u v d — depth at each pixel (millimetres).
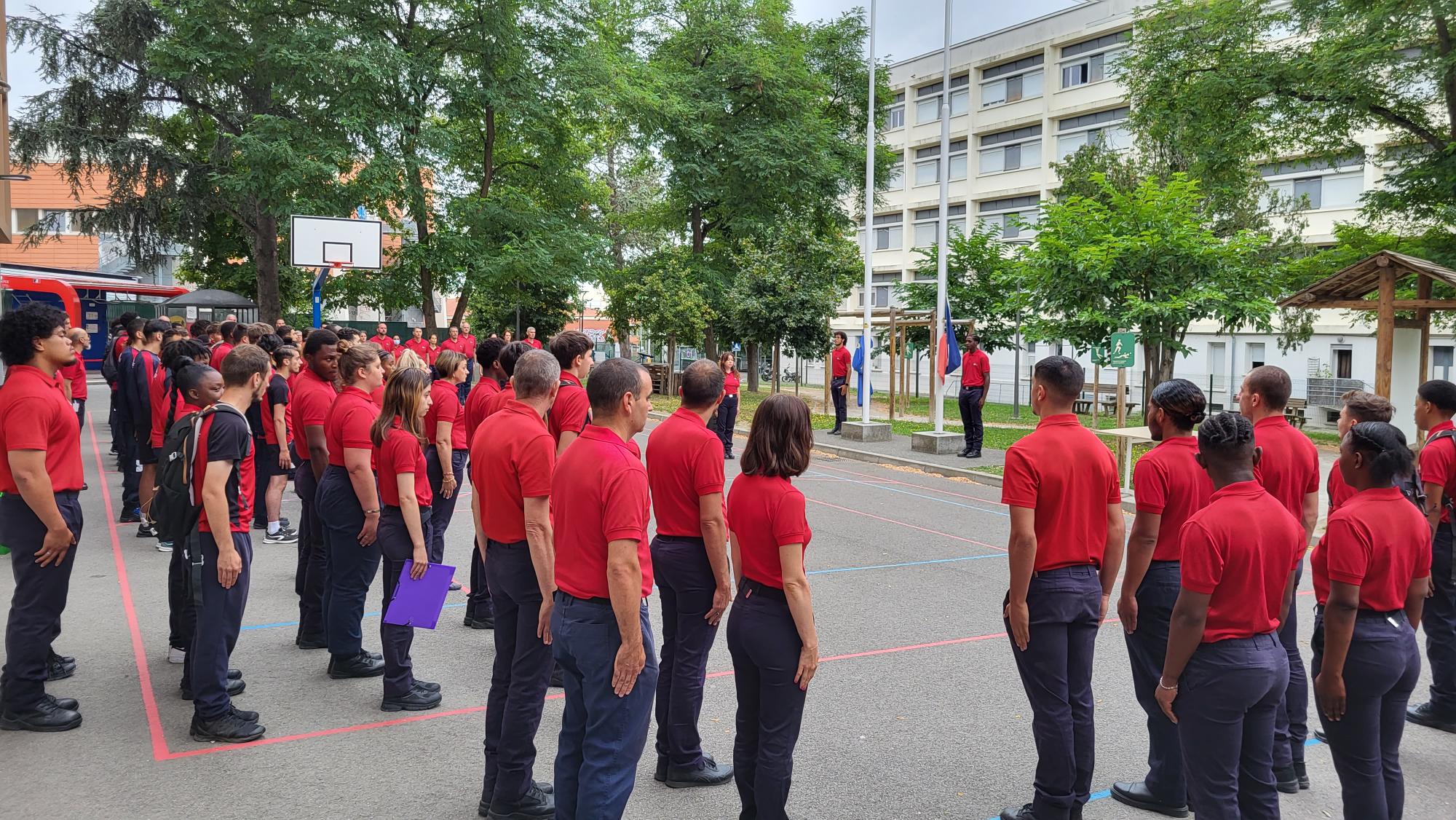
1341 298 13367
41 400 4652
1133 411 29500
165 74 25562
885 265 49656
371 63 24000
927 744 4844
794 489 3609
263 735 4805
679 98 30438
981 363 16172
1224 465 3375
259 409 9148
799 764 4594
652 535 10125
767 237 26734
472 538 9656
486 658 6070
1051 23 40875
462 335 28000
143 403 8953
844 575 8352
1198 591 3258
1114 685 5770
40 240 29766
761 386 41281
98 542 8945
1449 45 18594
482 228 27906
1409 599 3734
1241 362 33594
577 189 31969
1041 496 3891
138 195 28547
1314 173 32500
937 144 46500
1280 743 4438
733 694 5562
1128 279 17422
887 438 18969
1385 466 3586
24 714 4793
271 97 26078
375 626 6668
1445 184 19000
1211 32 21219
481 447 4059
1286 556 3326
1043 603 3869
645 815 4109
